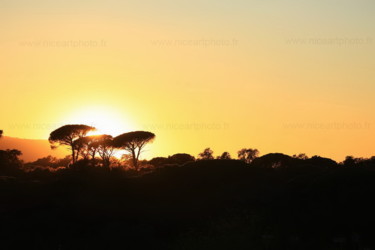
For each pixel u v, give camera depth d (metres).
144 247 82.31
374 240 77.44
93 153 139.00
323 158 138.38
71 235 87.06
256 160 138.50
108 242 83.12
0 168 132.62
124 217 93.12
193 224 89.12
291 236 80.69
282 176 108.69
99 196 102.06
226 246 79.88
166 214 93.56
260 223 85.88
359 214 83.50
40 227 89.19
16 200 101.31
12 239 85.19
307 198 91.62
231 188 102.00
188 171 110.88
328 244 77.81
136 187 105.31
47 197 102.06
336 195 90.19
